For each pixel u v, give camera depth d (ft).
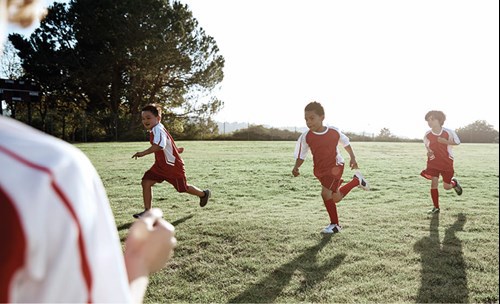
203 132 105.40
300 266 12.10
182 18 93.45
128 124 93.09
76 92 91.81
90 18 85.15
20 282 1.42
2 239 1.37
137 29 85.66
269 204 21.48
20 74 97.91
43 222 1.41
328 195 15.98
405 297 10.05
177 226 16.63
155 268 1.94
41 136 1.62
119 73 92.89
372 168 38.27
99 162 40.86
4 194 1.40
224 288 10.62
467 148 71.46
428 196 23.98
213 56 99.50
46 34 86.69
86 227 1.50
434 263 12.37
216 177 31.63
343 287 10.63
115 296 1.60
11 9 1.73
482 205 21.22
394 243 14.37
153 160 43.09
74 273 1.46
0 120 1.64
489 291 10.41
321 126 16.76
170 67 94.68
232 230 15.83
